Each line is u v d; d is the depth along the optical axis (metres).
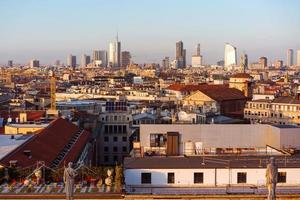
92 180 64.75
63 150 130.88
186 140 90.56
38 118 197.88
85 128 195.25
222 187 66.81
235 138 91.06
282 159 73.56
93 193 60.44
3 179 66.56
